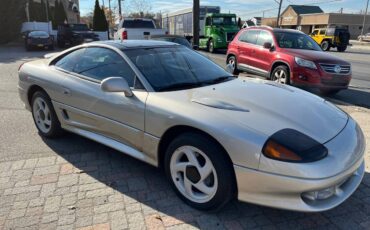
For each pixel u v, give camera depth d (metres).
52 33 30.66
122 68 3.65
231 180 2.72
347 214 2.98
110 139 3.73
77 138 4.75
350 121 3.19
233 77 4.09
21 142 4.60
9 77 10.38
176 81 3.54
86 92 3.82
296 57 8.13
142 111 3.22
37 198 3.19
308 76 7.88
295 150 2.47
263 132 2.58
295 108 3.01
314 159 2.47
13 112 6.16
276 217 2.92
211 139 2.77
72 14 55.09
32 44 22.95
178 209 3.02
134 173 3.70
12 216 2.91
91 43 4.19
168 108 3.02
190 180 2.99
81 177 3.61
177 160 3.09
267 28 9.59
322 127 2.79
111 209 3.02
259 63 9.45
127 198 3.20
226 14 21.58
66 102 4.12
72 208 3.02
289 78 8.36
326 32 30.06
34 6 35.56
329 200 2.65
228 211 3.00
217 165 2.72
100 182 3.50
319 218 2.92
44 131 4.70
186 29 26.42
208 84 3.63
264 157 2.50
